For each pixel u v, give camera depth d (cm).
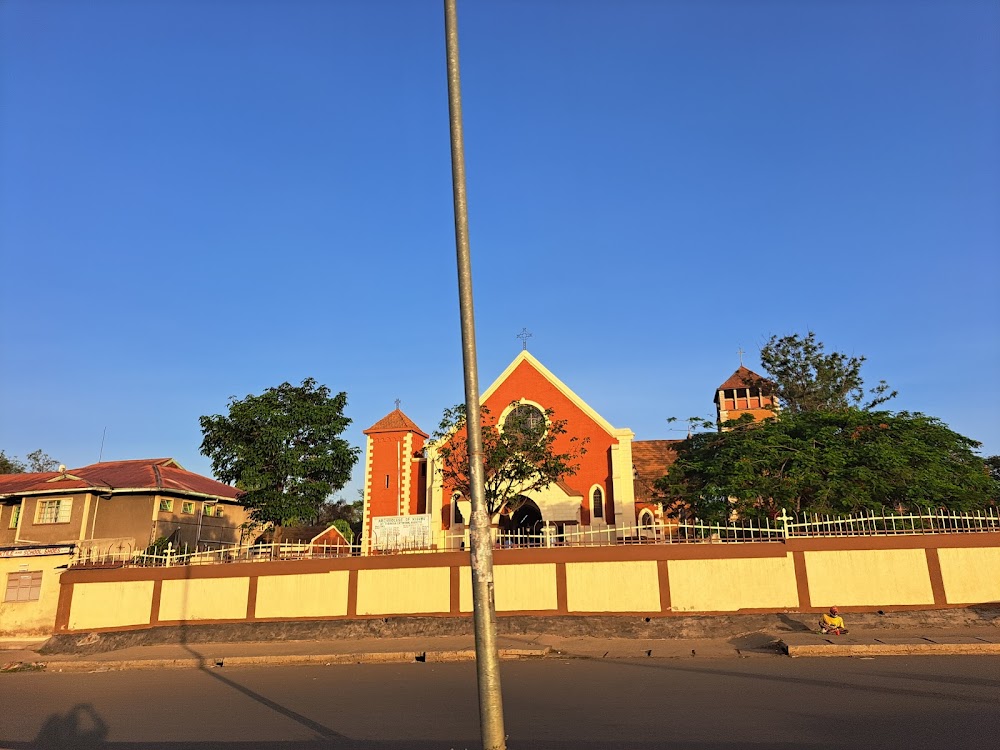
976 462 2834
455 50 815
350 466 3475
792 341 5538
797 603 2109
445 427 3297
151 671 2011
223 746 1079
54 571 2608
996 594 2042
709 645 1917
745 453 2667
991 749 859
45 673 2086
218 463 3325
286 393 3434
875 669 1433
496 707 679
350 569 2427
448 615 2328
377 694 1442
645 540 2369
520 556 2316
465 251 786
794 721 1038
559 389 3903
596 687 1401
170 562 2564
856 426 2758
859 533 2153
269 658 2011
